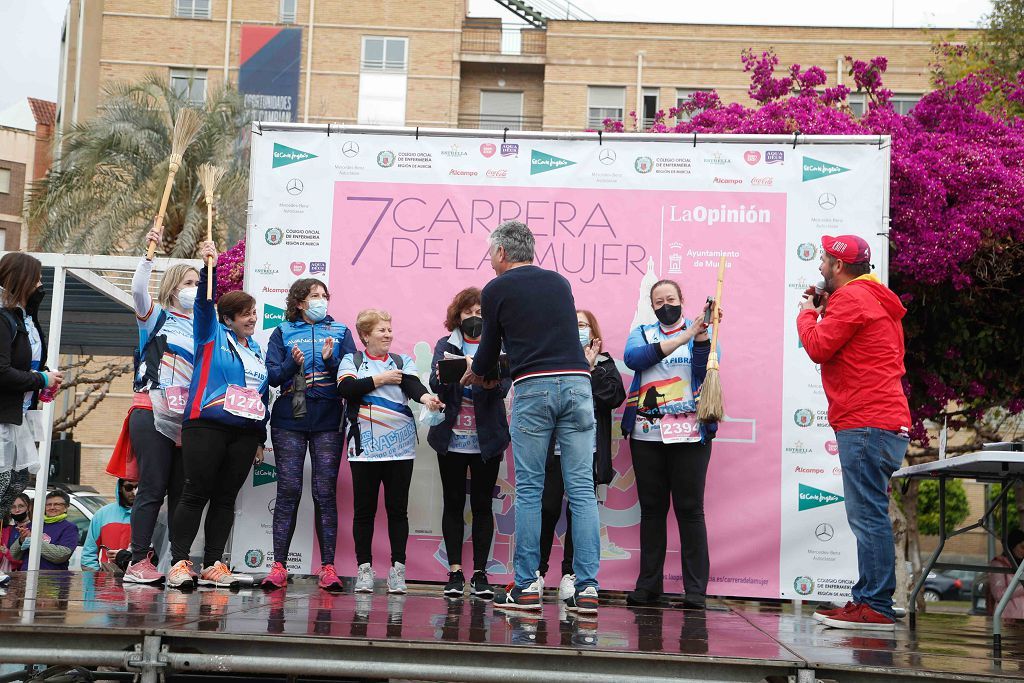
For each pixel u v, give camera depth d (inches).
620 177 264.4
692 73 1103.6
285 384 239.5
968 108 371.2
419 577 257.0
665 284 241.3
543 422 185.6
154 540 284.8
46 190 717.9
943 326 351.9
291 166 267.9
